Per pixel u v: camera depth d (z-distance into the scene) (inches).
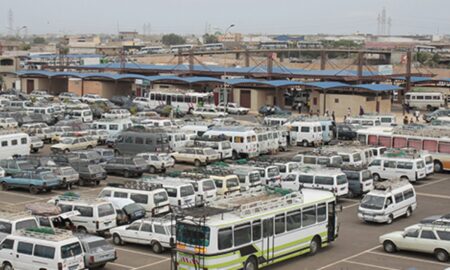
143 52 7731.3
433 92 4256.9
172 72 4808.1
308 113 3951.8
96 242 1157.7
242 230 1091.3
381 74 4279.0
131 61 6525.6
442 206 1731.1
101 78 4702.3
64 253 1063.6
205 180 1635.1
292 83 3946.9
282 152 2591.0
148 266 1193.4
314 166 1872.5
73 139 2573.8
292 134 2758.4
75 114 3336.6
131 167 2074.3
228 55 7662.4
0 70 5876.0
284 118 2989.7
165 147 2385.6
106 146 2701.8
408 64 4510.3
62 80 5177.2
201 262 1040.8
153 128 2512.3
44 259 1066.1
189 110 3860.7
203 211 1085.1
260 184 1815.9
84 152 2226.9
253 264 1121.4
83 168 1957.4
